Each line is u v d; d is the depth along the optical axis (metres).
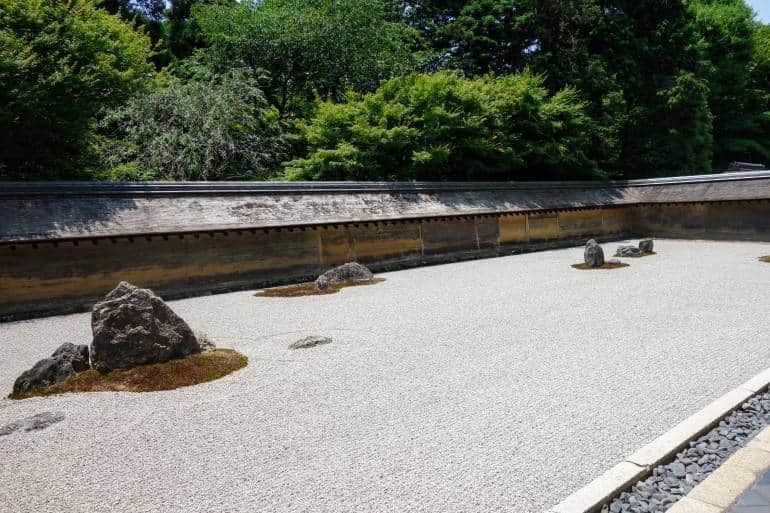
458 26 28.22
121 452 4.53
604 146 27.67
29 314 11.13
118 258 12.27
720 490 3.47
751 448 4.00
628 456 4.10
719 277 12.25
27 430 5.06
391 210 16.97
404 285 13.07
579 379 5.86
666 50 29.00
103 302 6.78
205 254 13.48
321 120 21.14
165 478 4.05
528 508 3.48
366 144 20.97
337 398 5.60
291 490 3.80
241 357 7.13
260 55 24.95
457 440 4.49
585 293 10.93
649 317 8.62
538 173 25.91
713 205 22.22
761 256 16.09
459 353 7.05
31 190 11.57
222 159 20.27
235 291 13.73
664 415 4.84
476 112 22.45
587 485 3.60
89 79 15.10
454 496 3.64
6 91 13.27
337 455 4.32
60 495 3.86
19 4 14.12
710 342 7.07
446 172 22.75
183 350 7.08
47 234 11.01
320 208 15.62
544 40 28.44
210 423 5.07
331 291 12.58
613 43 28.86
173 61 29.52
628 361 6.42
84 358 6.76
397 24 27.72
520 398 5.38
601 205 23.19
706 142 30.89
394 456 4.25
